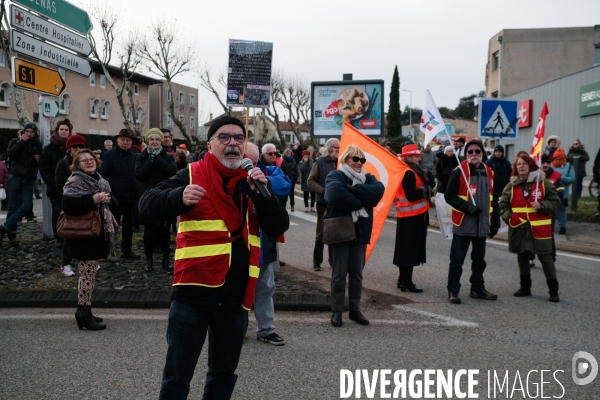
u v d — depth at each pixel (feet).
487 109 39.27
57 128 27.35
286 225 10.38
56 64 26.91
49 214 29.27
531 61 118.93
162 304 20.51
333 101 62.90
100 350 15.87
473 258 23.36
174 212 9.30
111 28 96.73
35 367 14.51
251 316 20.03
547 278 22.88
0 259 25.25
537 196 22.95
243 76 36.11
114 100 153.38
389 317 20.15
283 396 13.00
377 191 18.90
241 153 9.87
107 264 25.22
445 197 22.76
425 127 25.41
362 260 19.27
